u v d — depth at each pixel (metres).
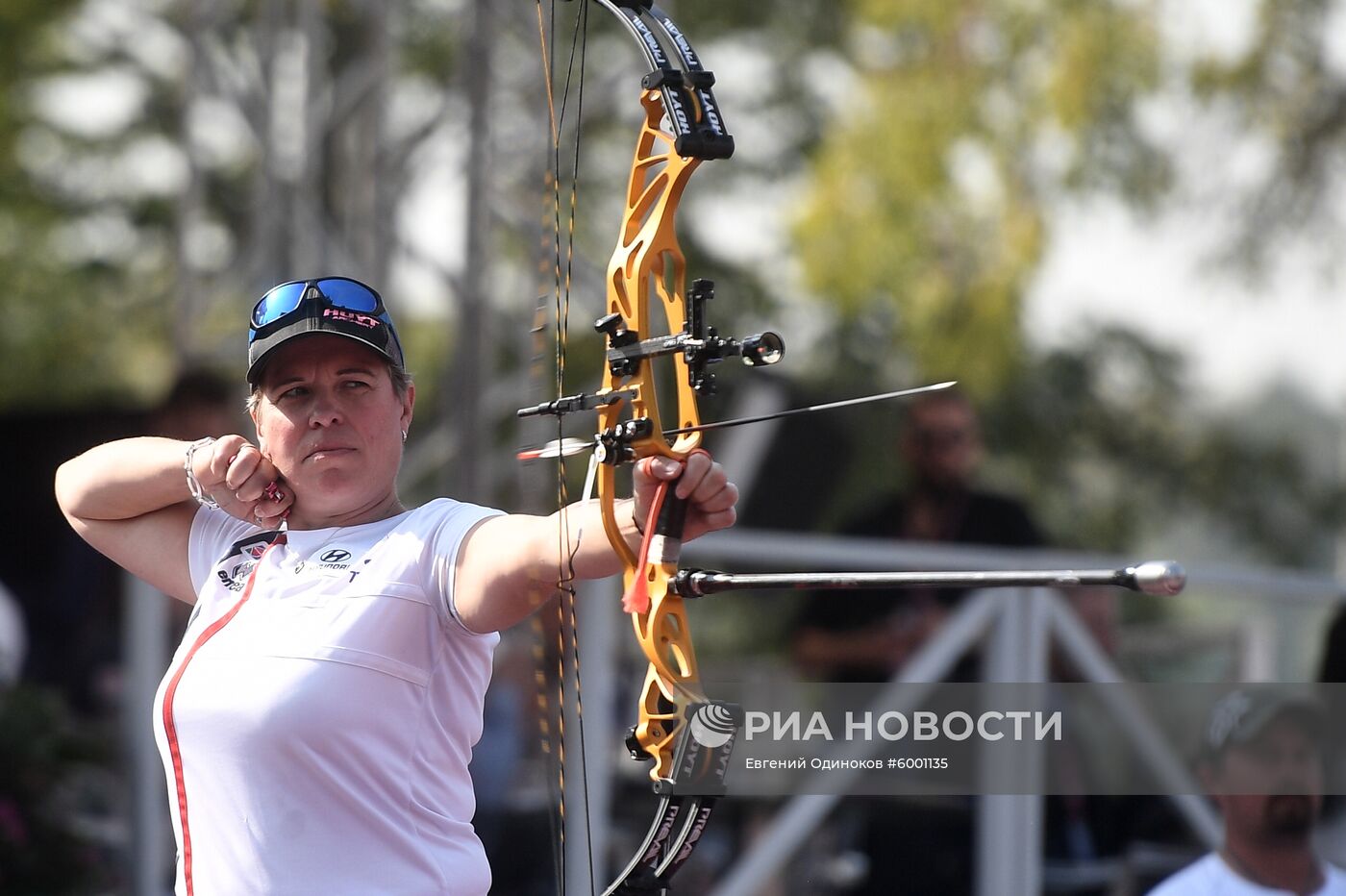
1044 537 23.56
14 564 29.70
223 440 9.54
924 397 23.41
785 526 35.88
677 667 8.40
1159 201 43.69
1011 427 47.97
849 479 45.19
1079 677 17.94
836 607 21.03
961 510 23.25
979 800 17.19
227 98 31.56
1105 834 17.22
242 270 33.00
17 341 52.72
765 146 51.09
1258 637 19.80
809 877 19.61
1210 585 17.64
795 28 50.56
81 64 52.94
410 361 51.47
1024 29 41.91
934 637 19.86
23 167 52.12
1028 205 42.28
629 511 8.33
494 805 19.97
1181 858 16.80
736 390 35.16
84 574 24.52
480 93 27.09
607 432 8.12
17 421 30.53
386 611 8.63
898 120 41.78
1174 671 19.64
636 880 8.24
